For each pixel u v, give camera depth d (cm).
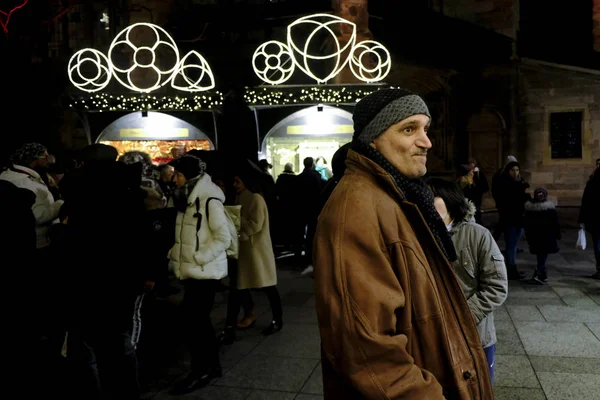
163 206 571
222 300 761
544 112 2036
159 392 434
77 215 327
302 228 1012
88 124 1269
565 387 418
